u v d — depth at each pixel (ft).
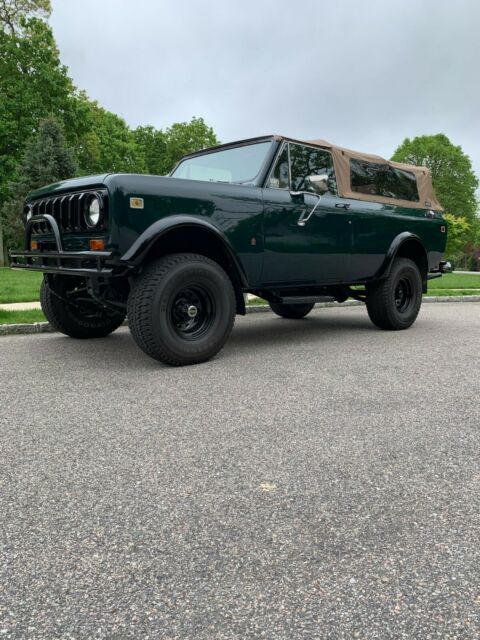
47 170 86.63
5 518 6.49
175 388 12.38
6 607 4.92
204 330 15.17
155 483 7.45
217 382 12.94
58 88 92.53
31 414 10.44
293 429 9.64
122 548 5.86
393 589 5.19
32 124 90.07
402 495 7.14
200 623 4.72
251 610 4.89
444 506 6.84
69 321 18.60
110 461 8.20
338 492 7.21
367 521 6.46
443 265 24.53
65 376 13.50
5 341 18.61
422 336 20.27
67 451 8.59
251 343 18.60
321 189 17.03
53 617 4.80
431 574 5.42
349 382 13.03
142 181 13.60
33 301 28.73
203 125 146.92
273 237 16.42
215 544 5.95
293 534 6.15
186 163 19.44
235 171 17.49
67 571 5.46
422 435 9.38
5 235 92.68
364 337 19.99
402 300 22.36
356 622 4.74
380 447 8.82
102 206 13.20
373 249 20.03
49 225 15.07
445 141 175.63
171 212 14.01
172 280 13.99
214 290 14.96
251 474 7.75
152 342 13.98
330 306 32.27
